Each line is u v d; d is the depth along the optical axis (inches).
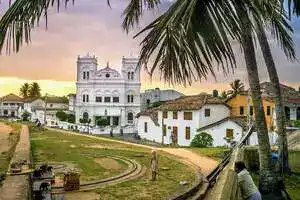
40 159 1001.5
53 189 606.5
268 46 647.1
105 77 3425.2
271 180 485.4
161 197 568.4
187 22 153.1
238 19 172.4
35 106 4744.1
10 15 151.4
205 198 537.6
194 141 1659.7
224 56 167.5
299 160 833.5
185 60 162.7
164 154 1115.9
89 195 580.4
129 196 575.8
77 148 1309.1
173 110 1991.9
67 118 3587.6
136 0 211.0
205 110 1851.6
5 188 402.0
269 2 168.9
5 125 3031.5
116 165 914.1
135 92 3440.0
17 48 151.3
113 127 2903.5
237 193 263.4
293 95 1855.3
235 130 1699.1
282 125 663.1
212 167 861.2
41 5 153.3
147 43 162.9
